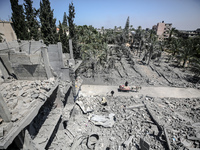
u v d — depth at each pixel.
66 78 13.92
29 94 9.14
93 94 22.41
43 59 10.48
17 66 10.44
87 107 17.58
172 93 23.92
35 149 8.62
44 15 21.75
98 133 14.05
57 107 13.16
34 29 24.47
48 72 11.04
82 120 15.76
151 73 33.94
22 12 22.17
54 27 23.50
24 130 7.56
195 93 24.03
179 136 12.62
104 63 36.00
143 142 10.98
